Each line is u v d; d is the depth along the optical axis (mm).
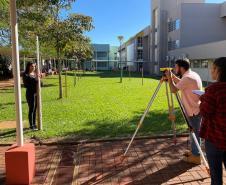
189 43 45062
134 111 10570
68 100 13828
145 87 21375
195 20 44844
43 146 6629
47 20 15141
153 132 7492
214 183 3605
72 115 9914
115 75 43500
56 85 23266
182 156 5789
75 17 14883
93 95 15984
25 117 9711
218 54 30297
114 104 12391
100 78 34188
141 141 6809
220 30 45031
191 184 4641
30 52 24125
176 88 4961
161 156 5836
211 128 3473
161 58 52812
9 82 27531
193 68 37344
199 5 44656
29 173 4723
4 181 4832
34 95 8039
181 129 7719
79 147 6480
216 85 3418
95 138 7070
